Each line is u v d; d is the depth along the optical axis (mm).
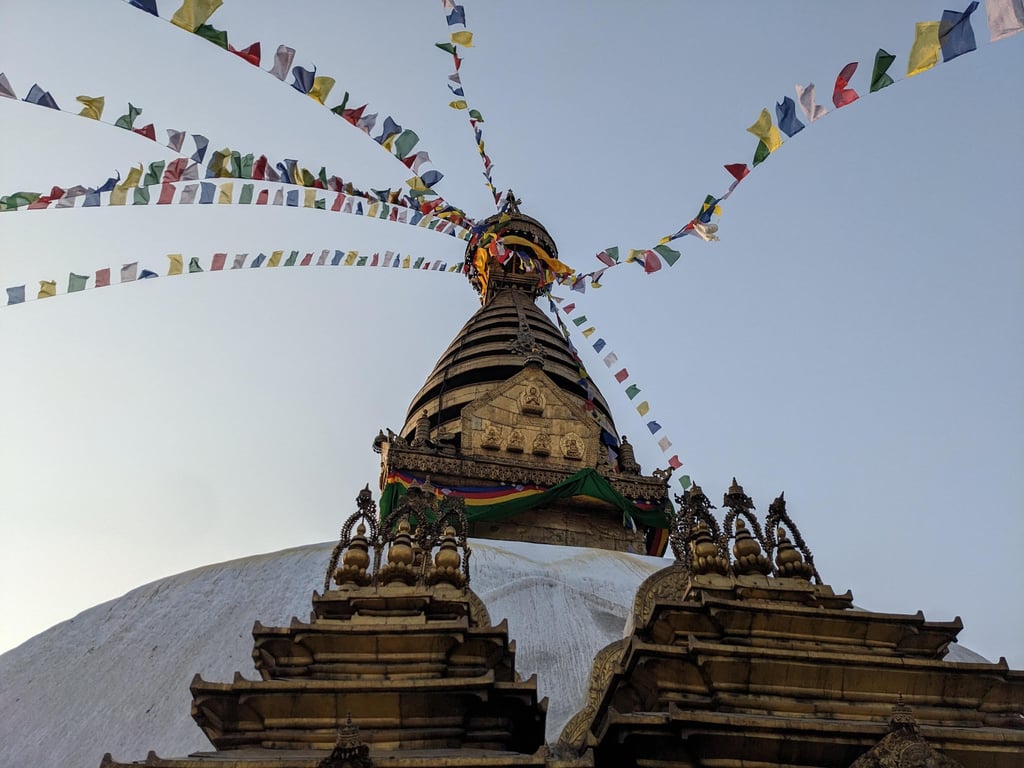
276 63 10750
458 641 9445
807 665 9125
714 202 13797
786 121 10078
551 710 13391
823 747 8016
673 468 19406
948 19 8180
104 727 13445
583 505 24688
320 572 16875
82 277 12523
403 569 10883
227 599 16281
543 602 16031
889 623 9789
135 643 15180
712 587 10430
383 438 25453
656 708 9164
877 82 9242
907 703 9141
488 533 23672
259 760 7312
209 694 8633
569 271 20625
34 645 15500
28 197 11602
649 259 14180
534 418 26688
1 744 13289
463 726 8695
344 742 7109
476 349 31984
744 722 8023
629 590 17219
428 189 13633
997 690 9219
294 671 9414
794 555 10812
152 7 9695
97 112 11148
